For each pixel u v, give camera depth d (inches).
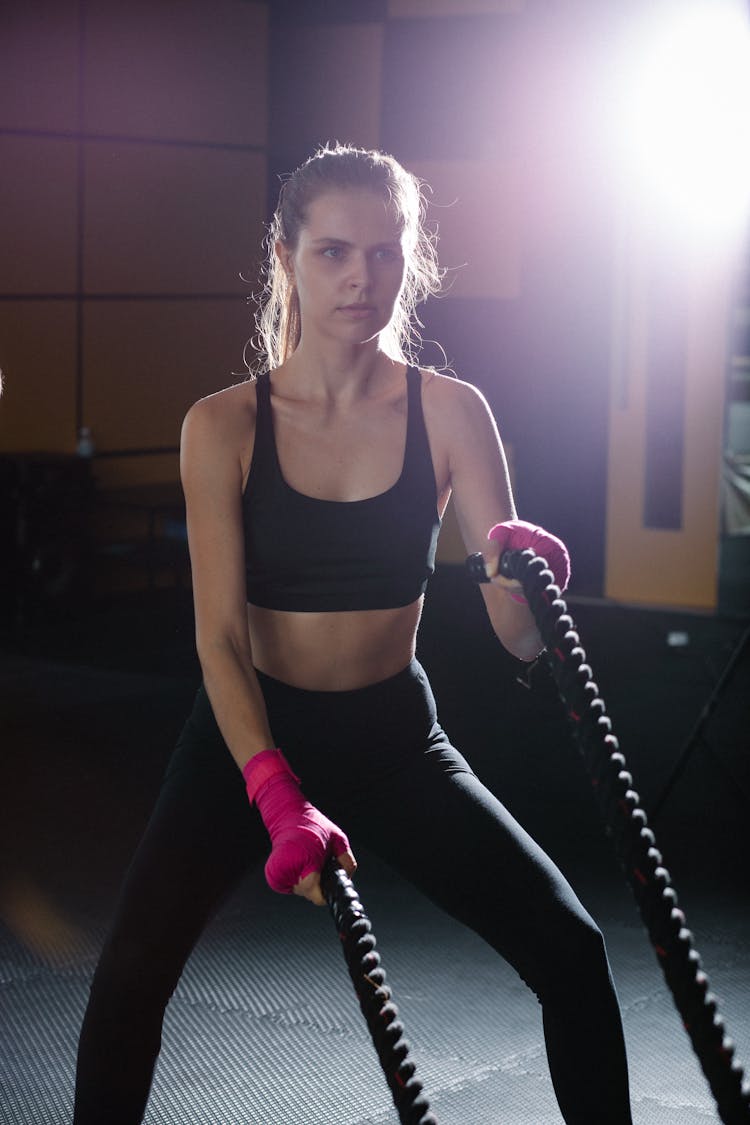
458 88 293.4
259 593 66.8
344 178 62.1
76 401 285.3
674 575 287.0
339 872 52.2
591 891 135.8
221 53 300.0
